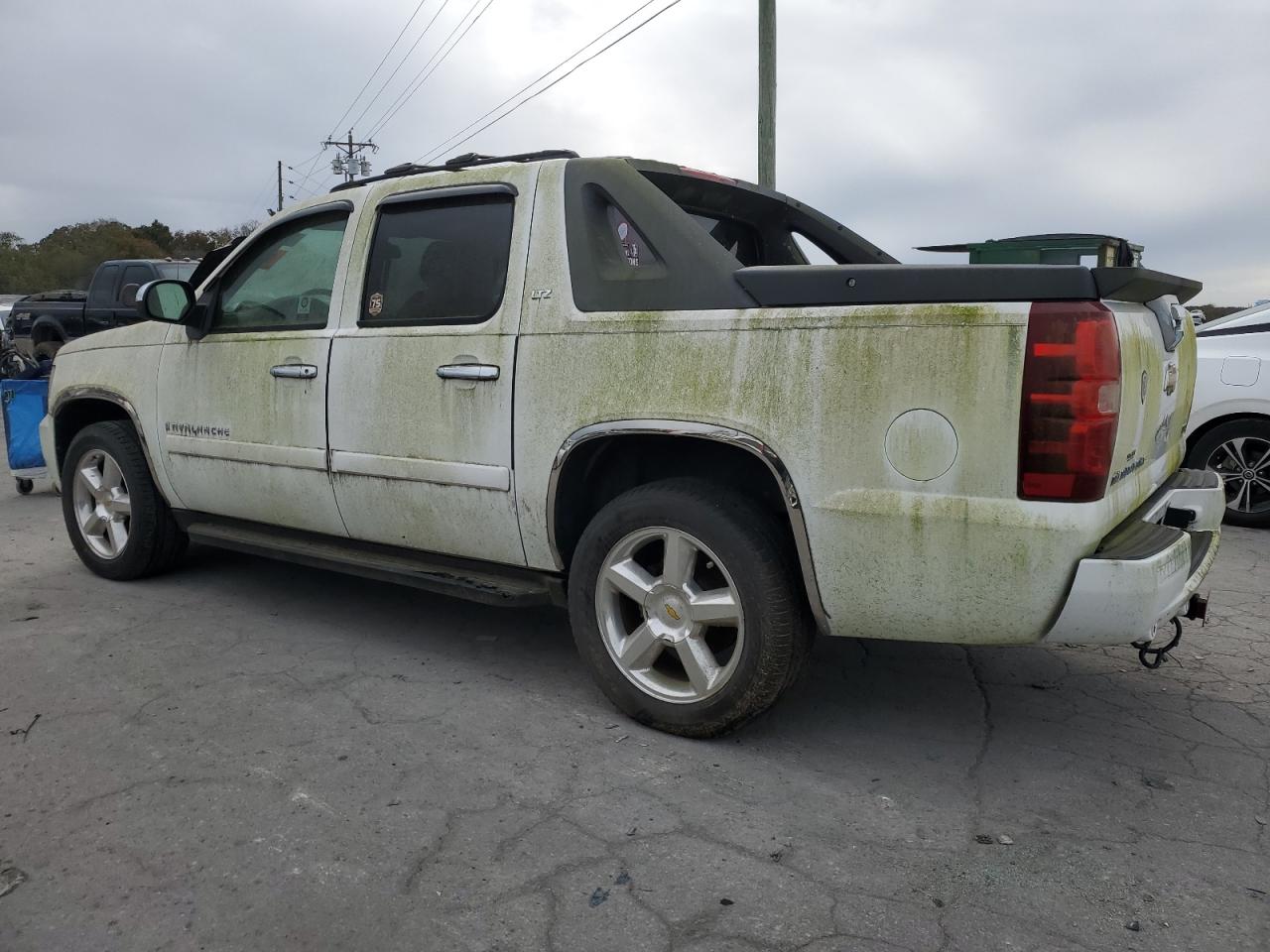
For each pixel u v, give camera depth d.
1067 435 2.55
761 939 2.22
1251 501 6.66
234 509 4.51
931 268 2.71
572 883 2.43
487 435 3.48
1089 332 2.54
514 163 3.71
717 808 2.81
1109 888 2.43
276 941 2.21
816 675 3.89
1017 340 2.59
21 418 7.94
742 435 2.94
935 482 2.70
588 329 3.24
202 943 2.20
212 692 3.63
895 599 2.81
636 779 2.98
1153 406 3.12
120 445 4.94
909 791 2.93
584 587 3.36
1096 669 3.96
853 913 2.32
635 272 3.24
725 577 3.05
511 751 3.17
